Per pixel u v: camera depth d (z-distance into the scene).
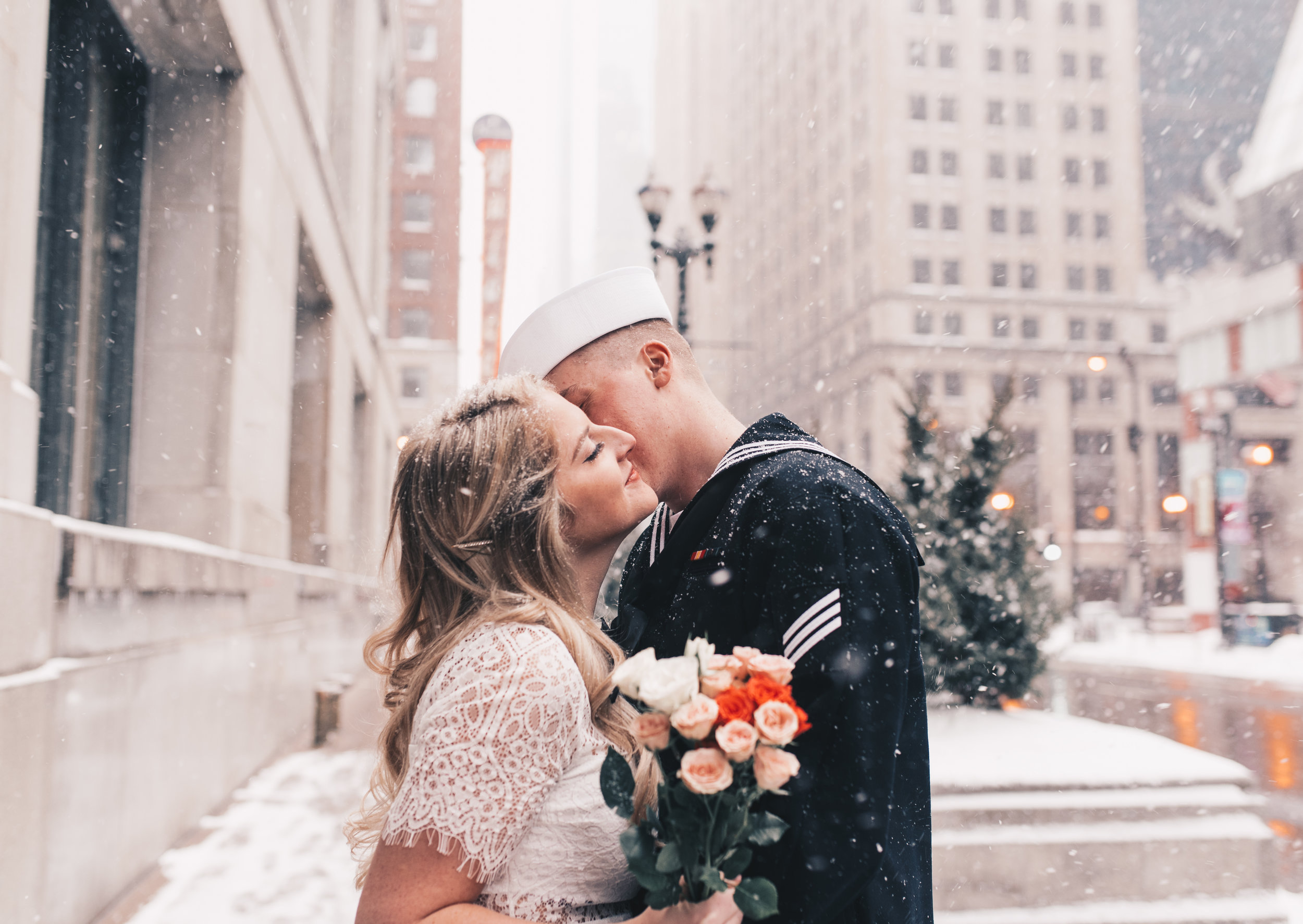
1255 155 50.31
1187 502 34.38
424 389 51.41
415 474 1.91
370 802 7.02
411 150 54.06
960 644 6.57
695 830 1.43
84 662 4.84
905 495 7.17
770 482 1.94
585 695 1.67
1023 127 55.62
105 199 8.67
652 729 1.45
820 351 61.28
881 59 54.78
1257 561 44.34
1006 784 4.73
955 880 4.54
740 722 1.38
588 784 1.65
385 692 1.97
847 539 1.82
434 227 53.47
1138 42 64.69
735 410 79.38
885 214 54.03
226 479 9.03
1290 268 32.88
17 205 4.96
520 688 1.57
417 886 1.49
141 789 5.74
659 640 2.01
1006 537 6.98
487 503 1.78
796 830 1.60
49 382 7.29
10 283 4.88
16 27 4.95
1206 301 35.75
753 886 1.43
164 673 6.18
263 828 6.95
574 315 2.30
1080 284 55.00
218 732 7.64
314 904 5.22
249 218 9.71
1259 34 64.50
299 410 17.38
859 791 1.63
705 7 102.38
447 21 55.47
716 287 84.06
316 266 15.62
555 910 1.62
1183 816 4.75
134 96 9.19
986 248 54.50
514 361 2.40
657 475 2.28
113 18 8.52
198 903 5.25
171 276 9.20
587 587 2.03
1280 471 45.62
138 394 9.00
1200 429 34.44
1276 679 18.08
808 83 65.38
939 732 5.80
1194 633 32.56
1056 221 55.25
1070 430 52.75
